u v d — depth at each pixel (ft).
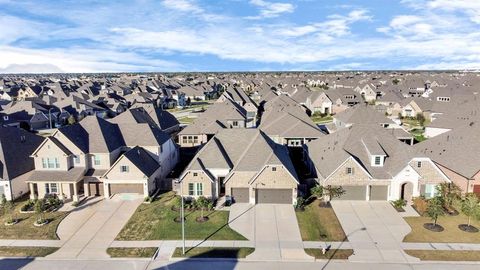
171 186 143.64
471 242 98.07
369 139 139.95
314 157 152.76
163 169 158.20
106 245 99.86
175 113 376.27
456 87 374.22
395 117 317.63
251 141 144.15
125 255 94.38
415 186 125.59
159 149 152.25
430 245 96.78
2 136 140.97
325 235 103.19
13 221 115.34
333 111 341.62
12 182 132.67
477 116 205.67
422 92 442.09
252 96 463.01
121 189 136.46
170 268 88.17
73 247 98.99
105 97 406.82
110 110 363.76
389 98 359.87
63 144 137.08
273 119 222.07
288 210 121.80
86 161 139.44
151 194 136.26
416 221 111.34
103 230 108.88
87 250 97.30
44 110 315.17
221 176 132.98
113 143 147.43
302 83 611.06
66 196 133.49
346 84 552.82
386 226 108.17
